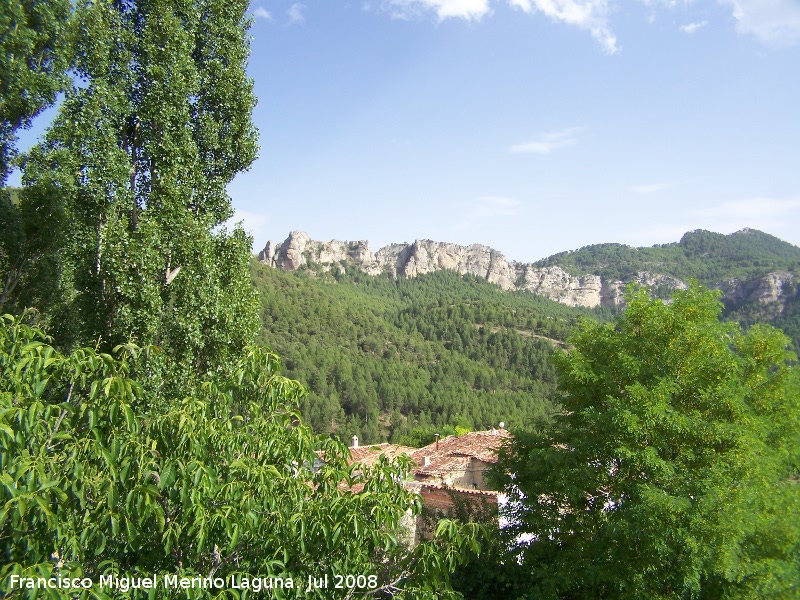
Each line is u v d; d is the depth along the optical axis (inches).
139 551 200.1
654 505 336.5
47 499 152.9
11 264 543.2
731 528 329.7
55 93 565.3
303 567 205.5
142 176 540.7
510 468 468.8
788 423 420.5
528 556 424.5
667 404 389.4
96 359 177.0
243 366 230.4
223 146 574.2
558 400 462.0
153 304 475.8
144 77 525.3
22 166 572.7
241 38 589.9
